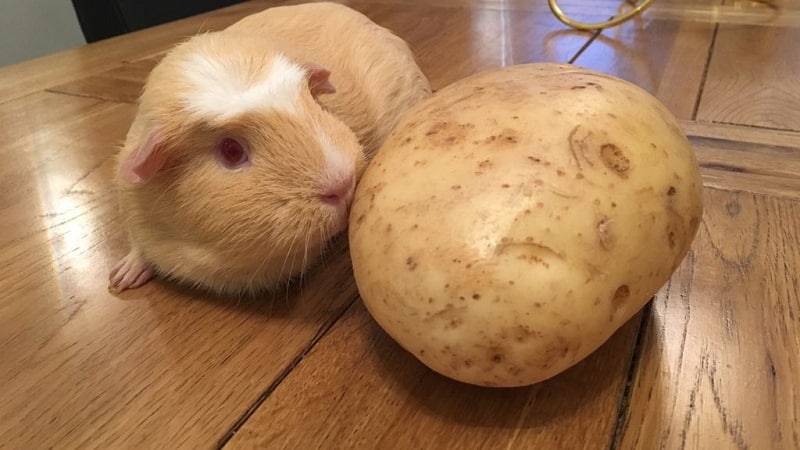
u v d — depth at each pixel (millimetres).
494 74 196
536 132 162
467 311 146
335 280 228
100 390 182
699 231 229
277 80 202
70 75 436
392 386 177
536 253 146
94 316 214
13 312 217
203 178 198
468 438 160
